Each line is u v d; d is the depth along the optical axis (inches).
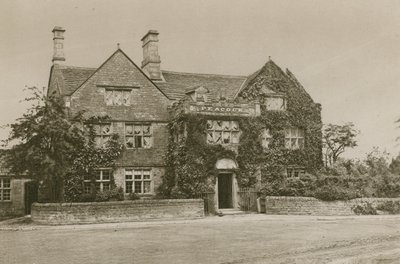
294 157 1374.3
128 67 1299.2
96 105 1247.5
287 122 1382.9
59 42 1375.5
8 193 1289.4
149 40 1435.8
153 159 1275.8
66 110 1211.9
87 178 1206.9
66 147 1111.0
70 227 964.6
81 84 1245.7
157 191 1269.7
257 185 1285.7
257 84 1381.6
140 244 719.7
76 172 1183.6
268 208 1208.8
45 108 1101.7
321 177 1232.2
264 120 1352.1
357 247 658.2
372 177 1279.5
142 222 1042.7
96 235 836.0
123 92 1285.7
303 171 1386.6
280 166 1347.2
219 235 807.7
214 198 1243.2
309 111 1425.9
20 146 1075.3
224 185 1343.5
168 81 1437.0
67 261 596.4
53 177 1112.8
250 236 788.6
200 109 1258.0
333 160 1444.4
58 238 807.7
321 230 856.9
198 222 1032.8
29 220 1112.2
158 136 1294.3
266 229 885.8
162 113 1309.1
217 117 1275.8
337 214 1152.2
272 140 1354.6
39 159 1058.1
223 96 1359.5
